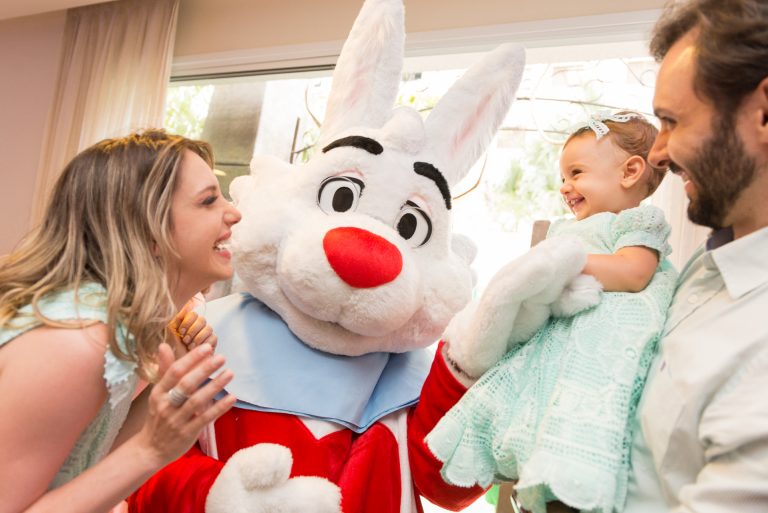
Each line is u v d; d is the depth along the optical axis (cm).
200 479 113
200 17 324
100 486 85
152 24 321
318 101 320
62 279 94
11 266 96
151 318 94
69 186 100
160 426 86
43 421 84
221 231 113
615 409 86
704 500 67
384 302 117
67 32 353
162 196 101
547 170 293
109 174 99
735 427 66
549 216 293
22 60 375
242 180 148
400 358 142
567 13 236
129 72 325
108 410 99
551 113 282
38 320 88
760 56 70
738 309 75
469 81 142
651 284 100
